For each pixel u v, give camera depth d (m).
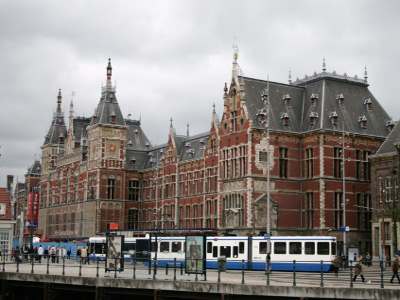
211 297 37.66
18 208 176.75
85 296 49.06
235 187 84.31
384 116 91.12
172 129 115.00
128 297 44.59
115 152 121.56
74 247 96.81
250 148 82.19
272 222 81.94
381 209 77.19
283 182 83.88
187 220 106.06
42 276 47.97
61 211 135.00
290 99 88.38
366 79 92.50
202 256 42.31
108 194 120.19
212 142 99.44
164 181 115.00
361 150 86.06
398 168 74.62
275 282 40.94
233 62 87.31
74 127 135.88
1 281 51.94
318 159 83.00
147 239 75.62
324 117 84.31
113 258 48.41
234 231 82.81
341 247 74.19
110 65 124.38
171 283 39.47
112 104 123.31
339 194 83.44
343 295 33.34
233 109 86.56
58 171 139.62
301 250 61.25
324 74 88.88
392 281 42.00
